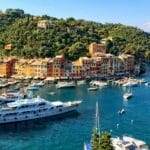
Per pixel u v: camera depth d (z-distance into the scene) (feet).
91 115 518.37
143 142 365.20
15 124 476.95
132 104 597.52
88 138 410.11
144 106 579.48
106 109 558.15
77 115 518.37
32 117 489.26
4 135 430.20
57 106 512.22
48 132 438.81
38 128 457.68
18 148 383.65
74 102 559.38
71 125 467.11
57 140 406.82
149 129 439.63
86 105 589.73
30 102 492.54
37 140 409.08
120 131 432.66
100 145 277.23
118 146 352.69
